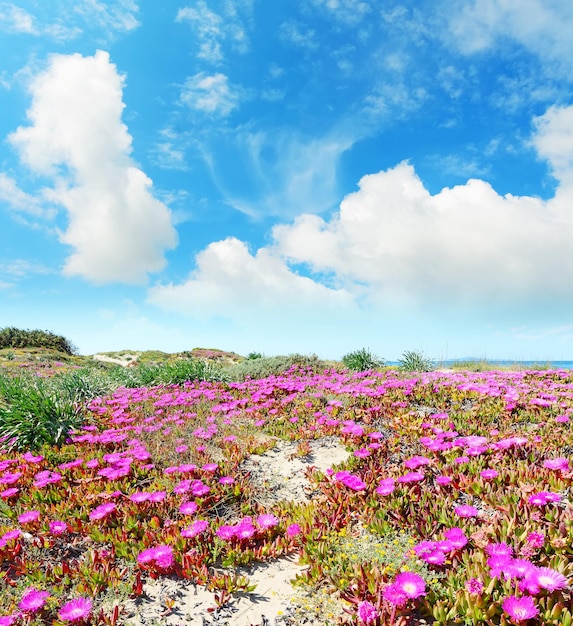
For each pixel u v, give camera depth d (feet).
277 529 16.60
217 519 17.49
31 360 76.59
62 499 20.06
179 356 98.99
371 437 23.21
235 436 27.89
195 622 12.25
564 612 9.81
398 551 13.69
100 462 23.67
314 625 11.72
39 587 13.82
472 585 10.69
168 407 34.91
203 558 14.69
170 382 49.34
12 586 14.08
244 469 23.06
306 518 16.66
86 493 20.20
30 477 22.39
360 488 16.99
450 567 12.60
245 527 15.64
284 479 21.89
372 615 10.59
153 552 14.21
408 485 17.46
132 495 18.20
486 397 31.22
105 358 99.55
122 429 28.48
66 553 15.90
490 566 11.48
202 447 24.53
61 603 13.23
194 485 18.84
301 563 14.42
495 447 19.75
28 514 17.16
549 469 17.06
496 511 15.29
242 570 14.69
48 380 50.21
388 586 10.89
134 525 16.85
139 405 37.73
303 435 27.02
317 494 19.94
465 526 14.08
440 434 23.02
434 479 18.52
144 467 22.71
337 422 26.99
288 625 11.85
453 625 10.73
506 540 12.82
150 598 13.34
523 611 9.73
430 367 62.28
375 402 31.86
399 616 10.93
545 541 12.48
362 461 21.71
